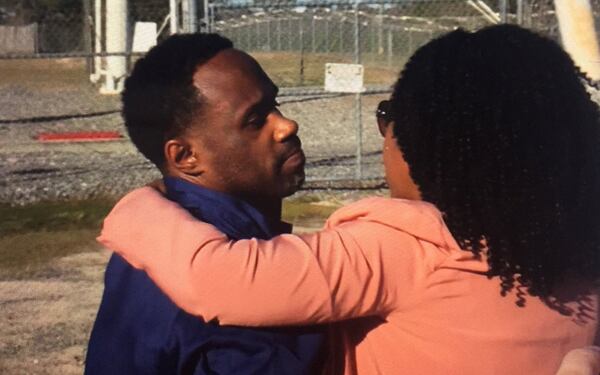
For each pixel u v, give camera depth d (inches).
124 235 71.4
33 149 606.2
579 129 71.7
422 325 71.1
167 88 75.7
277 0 490.0
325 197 458.9
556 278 71.9
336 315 69.1
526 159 69.6
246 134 75.6
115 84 962.1
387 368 72.2
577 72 73.9
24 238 383.6
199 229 69.4
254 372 68.9
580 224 71.7
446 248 70.9
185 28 440.1
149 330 71.1
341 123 681.6
